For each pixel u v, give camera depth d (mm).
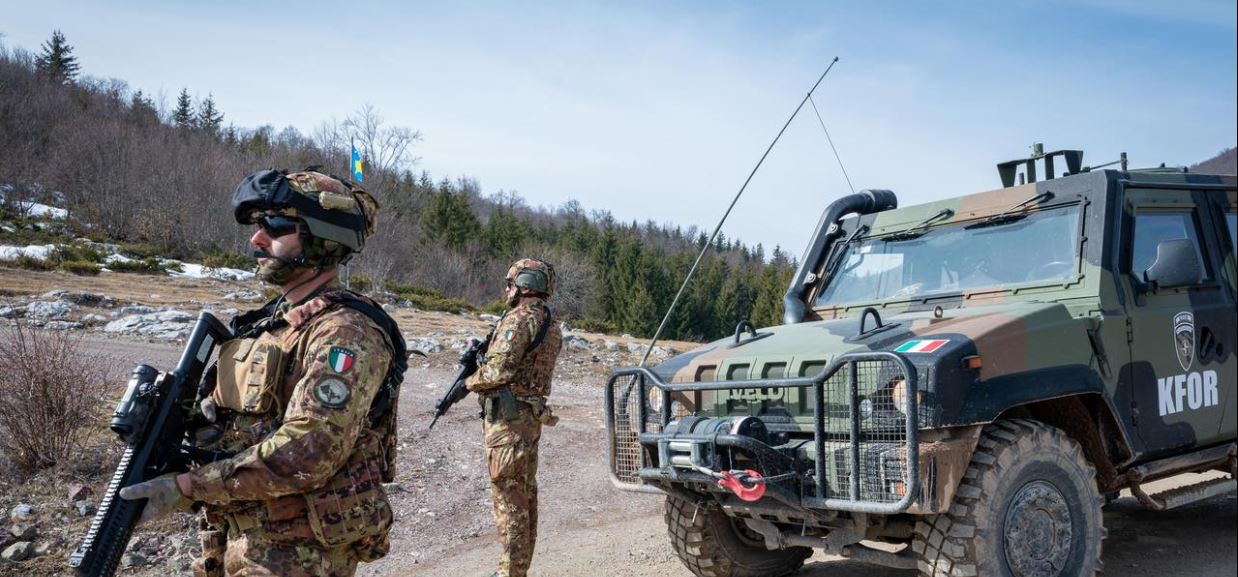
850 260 5691
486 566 5438
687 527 4637
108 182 42781
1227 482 5090
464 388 4914
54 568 5051
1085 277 4523
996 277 4902
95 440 7250
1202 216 5238
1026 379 3908
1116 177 4727
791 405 3924
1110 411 4344
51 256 26078
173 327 15633
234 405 2408
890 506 3436
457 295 49688
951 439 3674
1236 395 5141
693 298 66812
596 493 7508
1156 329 4660
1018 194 5039
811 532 4258
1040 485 3910
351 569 2482
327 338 2332
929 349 3713
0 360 6582
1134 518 6176
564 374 15023
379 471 2527
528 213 115688
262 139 71750
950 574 3631
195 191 41188
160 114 73125
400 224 49156
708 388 3986
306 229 2455
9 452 6512
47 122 54094
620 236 74250
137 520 2227
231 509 2400
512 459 4520
